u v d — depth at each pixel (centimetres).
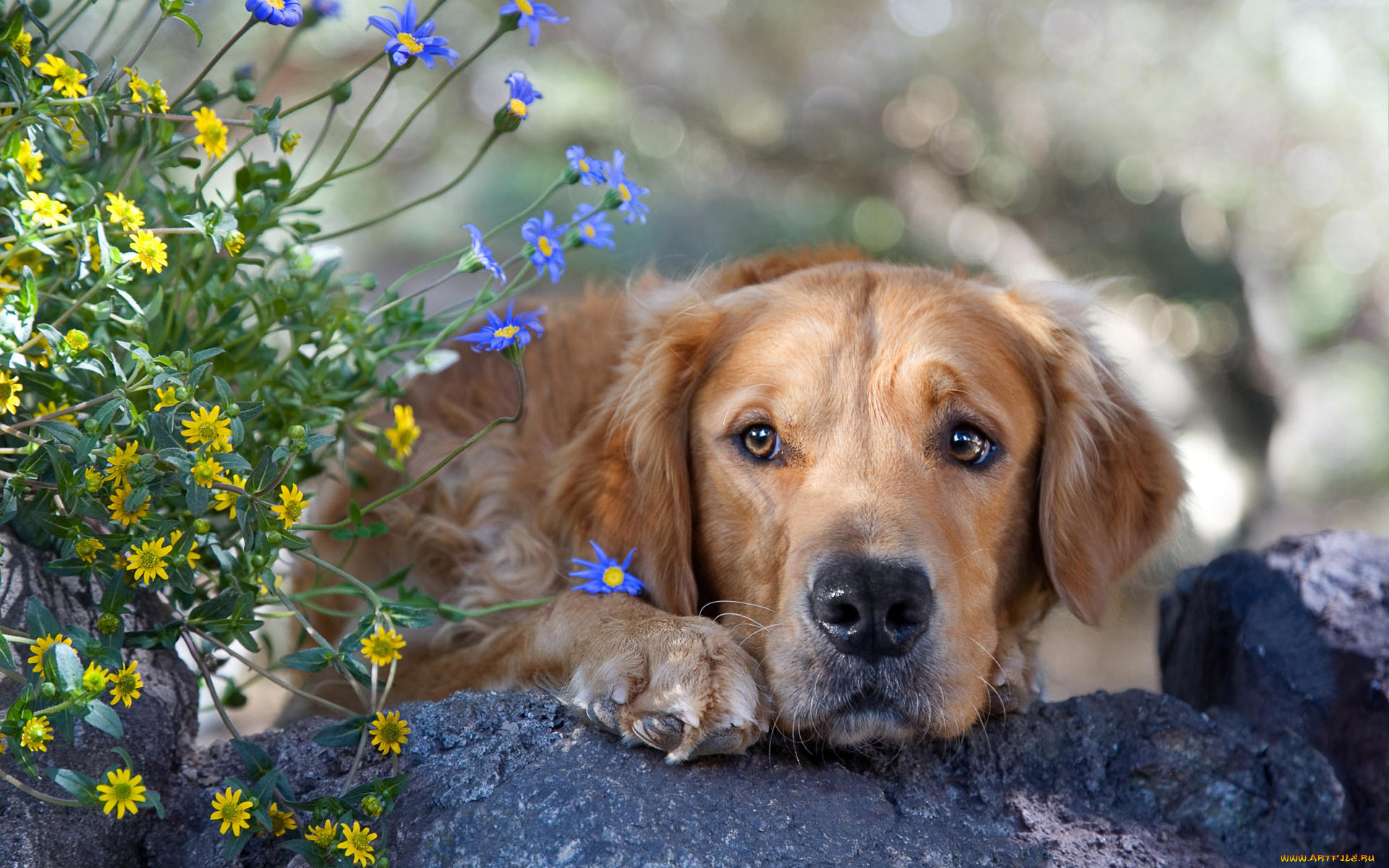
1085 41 1188
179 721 278
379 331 308
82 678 201
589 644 282
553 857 234
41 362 240
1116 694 307
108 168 285
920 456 305
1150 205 1181
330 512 388
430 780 254
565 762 254
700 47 1270
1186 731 297
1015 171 1219
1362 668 347
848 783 269
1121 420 360
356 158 1220
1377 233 1149
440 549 368
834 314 322
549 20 269
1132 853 271
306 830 238
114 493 230
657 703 254
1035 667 345
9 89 243
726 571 321
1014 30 1202
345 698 365
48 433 240
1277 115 1138
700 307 345
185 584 237
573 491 345
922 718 273
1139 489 359
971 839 262
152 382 229
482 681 322
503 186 1208
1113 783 291
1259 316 1173
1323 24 1121
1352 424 1158
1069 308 360
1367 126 1117
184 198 282
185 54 880
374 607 259
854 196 1282
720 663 260
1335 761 345
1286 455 1160
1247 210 1161
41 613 214
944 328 320
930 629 272
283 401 301
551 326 415
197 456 221
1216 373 1173
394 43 261
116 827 247
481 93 1243
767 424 311
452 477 379
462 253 294
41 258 256
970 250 1204
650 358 339
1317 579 374
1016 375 335
